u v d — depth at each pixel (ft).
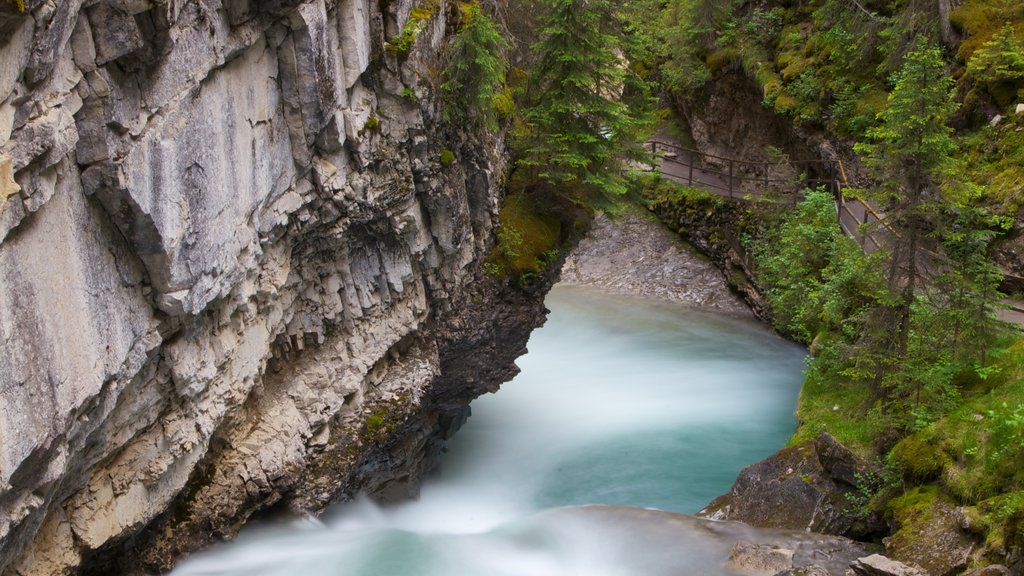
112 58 26.18
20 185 23.34
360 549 46.60
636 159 63.00
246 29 34.01
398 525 52.47
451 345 56.85
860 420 51.47
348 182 42.98
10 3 20.80
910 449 44.60
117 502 33.55
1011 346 48.91
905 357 47.44
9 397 23.65
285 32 36.78
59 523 31.12
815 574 39.83
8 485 24.02
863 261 49.19
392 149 45.21
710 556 44.32
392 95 44.60
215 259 33.50
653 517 49.21
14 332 23.81
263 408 43.60
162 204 29.48
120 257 29.43
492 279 57.67
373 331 49.42
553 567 45.16
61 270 25.99
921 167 45.16
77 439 28.48
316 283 45.57
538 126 59.00
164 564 39.22
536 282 59.36
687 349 81.71
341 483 47.93
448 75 48.65
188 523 39.96
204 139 32.04
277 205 38.86
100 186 27.25
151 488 35.50
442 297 54.19
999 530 37.09
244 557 42.98
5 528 25.72
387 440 50.39
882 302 46.98
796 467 49.21
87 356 27.25
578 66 55.67
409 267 50.47
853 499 45.88
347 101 41.65
